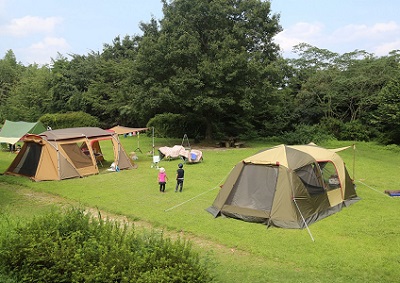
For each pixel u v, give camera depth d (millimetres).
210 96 23594
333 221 9508
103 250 5039
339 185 11078
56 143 15570
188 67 23719
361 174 16203
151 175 16109
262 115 32938
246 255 7441
